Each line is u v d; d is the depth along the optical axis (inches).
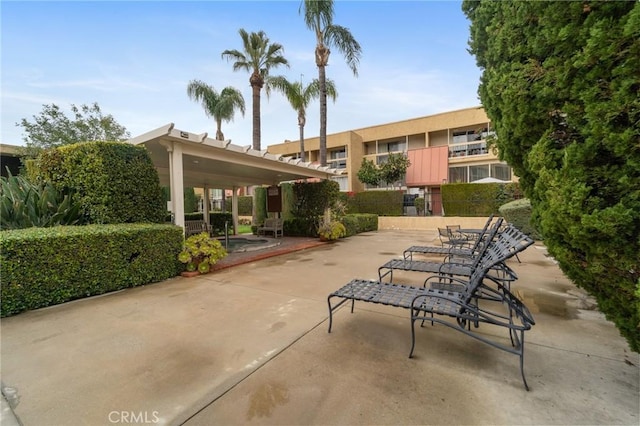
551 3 67.4
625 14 60.1
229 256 290.4
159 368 91.6
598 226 63.5
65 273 156.6
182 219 233.6
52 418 70.1
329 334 115.3
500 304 147.9
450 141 804.0
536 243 346.6
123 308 147.6
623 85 58.0
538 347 101.5
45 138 422.9
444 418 68.0
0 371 90.7
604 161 64.8
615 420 66.5
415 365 91.4
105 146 198.4
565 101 72.8
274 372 88.6
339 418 68.5
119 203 204.1
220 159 274.7
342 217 478.9
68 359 97.6
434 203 781.9
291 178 486.3
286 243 395.9
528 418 67.6
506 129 94.7
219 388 81.0
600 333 111.6
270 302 155.5
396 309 143.8
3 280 135.9
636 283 64.7
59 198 213.9
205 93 714.2
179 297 165.5
